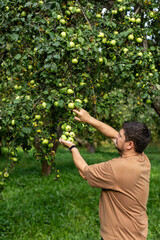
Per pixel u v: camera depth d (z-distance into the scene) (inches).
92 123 87.1
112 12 101.9
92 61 94.3
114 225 68.8
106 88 119.8
